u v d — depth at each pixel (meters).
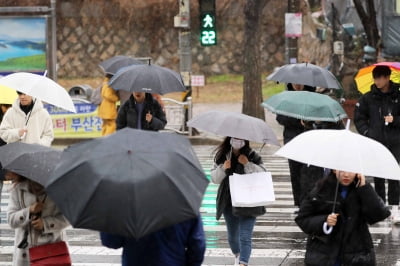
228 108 76.62
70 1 89.88
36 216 14.88
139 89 26.22
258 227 27.47
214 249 24.11
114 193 10.96
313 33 81.38
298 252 23.80
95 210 10.95
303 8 83.50
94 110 55.22
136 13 90.12
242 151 19.56
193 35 89.44
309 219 14.78
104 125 44.50
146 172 11.19
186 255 12.59
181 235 12.36
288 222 28.38
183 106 57.56
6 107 28.11
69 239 25.64
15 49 63.12
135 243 12.27
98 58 89.94
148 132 12.19
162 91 26.39
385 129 27.31
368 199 14.65
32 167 14.32
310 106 22.59
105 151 11.58
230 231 20.39
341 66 70.50
